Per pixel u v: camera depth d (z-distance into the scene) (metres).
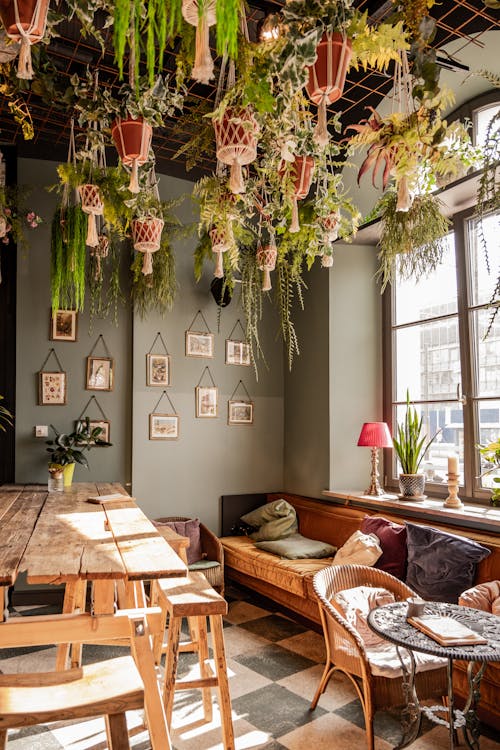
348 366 4.91
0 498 3.48
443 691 2.48
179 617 2.32
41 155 4.62
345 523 4.36
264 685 3.11
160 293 4.62
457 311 4.17
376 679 2.38
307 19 1.24
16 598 4.33
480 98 3.83
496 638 2.15
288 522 4.74
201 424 5.12
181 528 4.41
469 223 4.08
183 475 5.01
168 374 4.98
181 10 1.20
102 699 1.62
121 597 3.43
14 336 4.72
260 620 4.15
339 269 4.95
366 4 2.66
